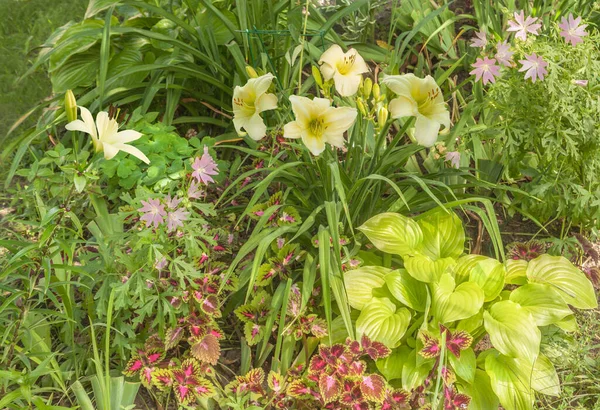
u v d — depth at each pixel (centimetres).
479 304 228
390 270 239
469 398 226
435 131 222
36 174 232
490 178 262
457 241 242
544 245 257
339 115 219
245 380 226
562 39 255
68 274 235
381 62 281
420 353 224
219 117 277
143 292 225
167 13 263
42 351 226
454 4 301
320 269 231
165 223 224
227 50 274
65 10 312
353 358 225
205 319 230
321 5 294
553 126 248
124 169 245
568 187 255
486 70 247
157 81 267
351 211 244
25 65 294
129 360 230
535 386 230
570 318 237
